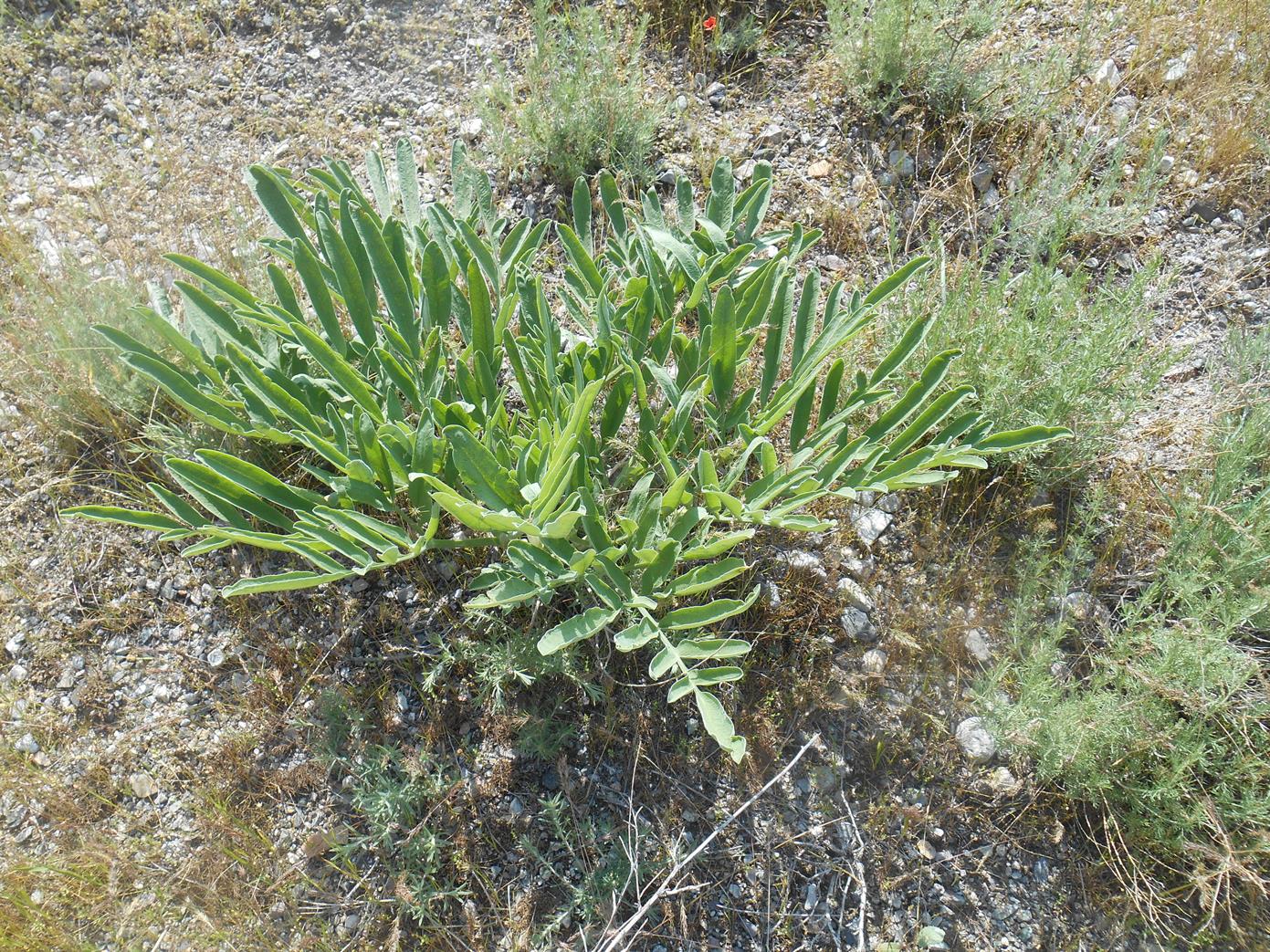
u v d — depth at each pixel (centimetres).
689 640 219
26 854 241
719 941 229
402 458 237
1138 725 230
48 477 295
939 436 237
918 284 291
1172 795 222
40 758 254
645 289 253
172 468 227
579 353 248
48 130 379
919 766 248
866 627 263
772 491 227
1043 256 328
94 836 241
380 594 269
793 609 262
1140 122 350
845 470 281
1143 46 364
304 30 399
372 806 232
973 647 261
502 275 273
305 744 254
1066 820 241
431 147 366
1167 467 282
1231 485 259
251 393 243
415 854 233
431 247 247
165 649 269
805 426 258
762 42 381
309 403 257
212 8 402
